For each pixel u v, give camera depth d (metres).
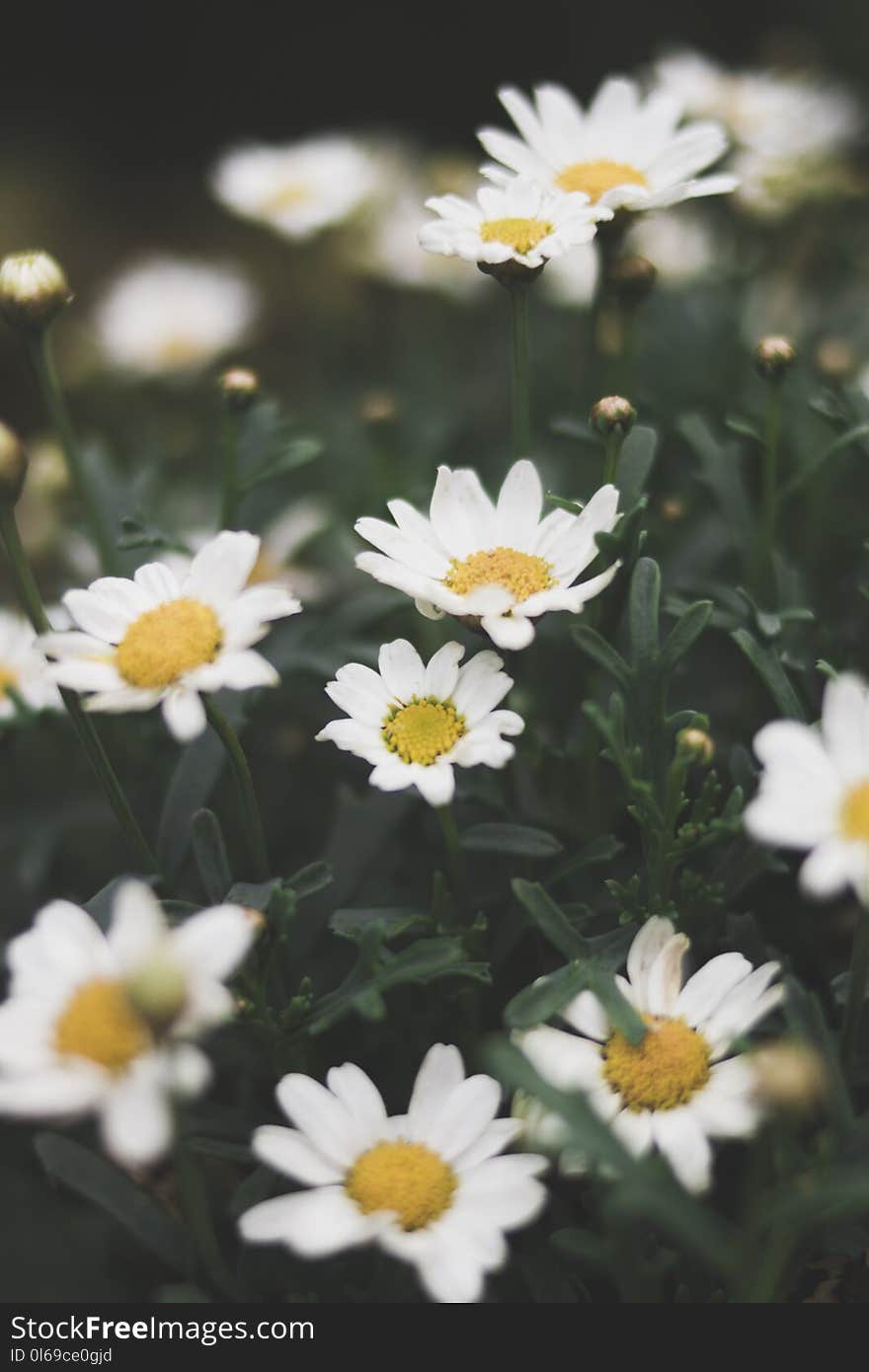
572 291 0.59
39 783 0.45
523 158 0.41
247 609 0.32
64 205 1.12
